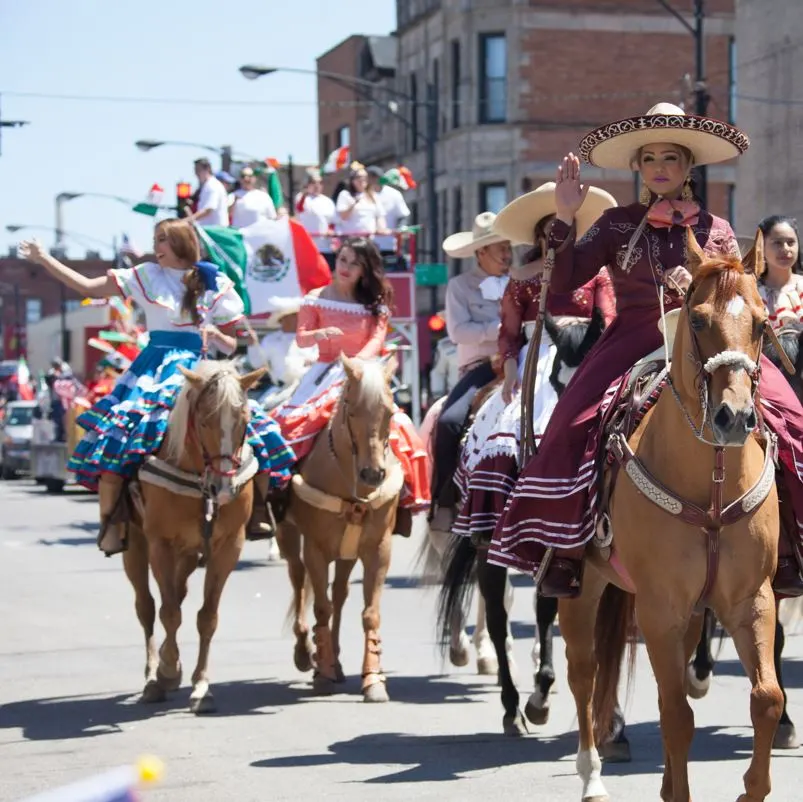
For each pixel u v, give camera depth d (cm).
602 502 849
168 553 1215
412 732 1105
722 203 5744
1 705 1217
